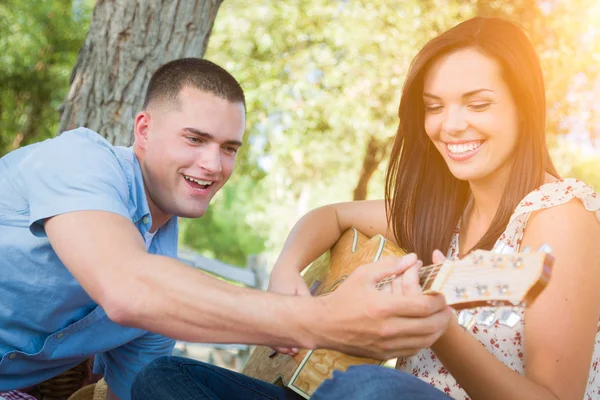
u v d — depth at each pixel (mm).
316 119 10750
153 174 2518
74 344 2578
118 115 3748
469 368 1846
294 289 2566
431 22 9195
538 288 1443
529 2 8602
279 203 14539
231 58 10609
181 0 3762
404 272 1655
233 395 2283
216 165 2484
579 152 9984
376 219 2834
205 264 7289
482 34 2117
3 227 2363
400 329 1620
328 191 13133
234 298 1714
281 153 11273
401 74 9586
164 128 2479
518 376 1857
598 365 2092
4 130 11930
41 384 3072
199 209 2551
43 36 11836
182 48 3771
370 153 10562
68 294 2434
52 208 2070
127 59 3744
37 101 12023
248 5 10398
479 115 2127
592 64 8805
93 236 1954
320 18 10172
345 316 1651
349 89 10039
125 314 1761
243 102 2566
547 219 2004
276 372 2486
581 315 1916
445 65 2150
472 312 2092
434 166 2432
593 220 1997
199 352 7348
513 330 2031
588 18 8703
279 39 10422
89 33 3838
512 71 2084
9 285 2391
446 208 2424
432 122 2221
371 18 9570
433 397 1729
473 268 1544
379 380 1717
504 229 2145
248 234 20016
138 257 1839
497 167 2168
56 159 2219
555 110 8961
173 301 1730
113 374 2920
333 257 2816
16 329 2490
